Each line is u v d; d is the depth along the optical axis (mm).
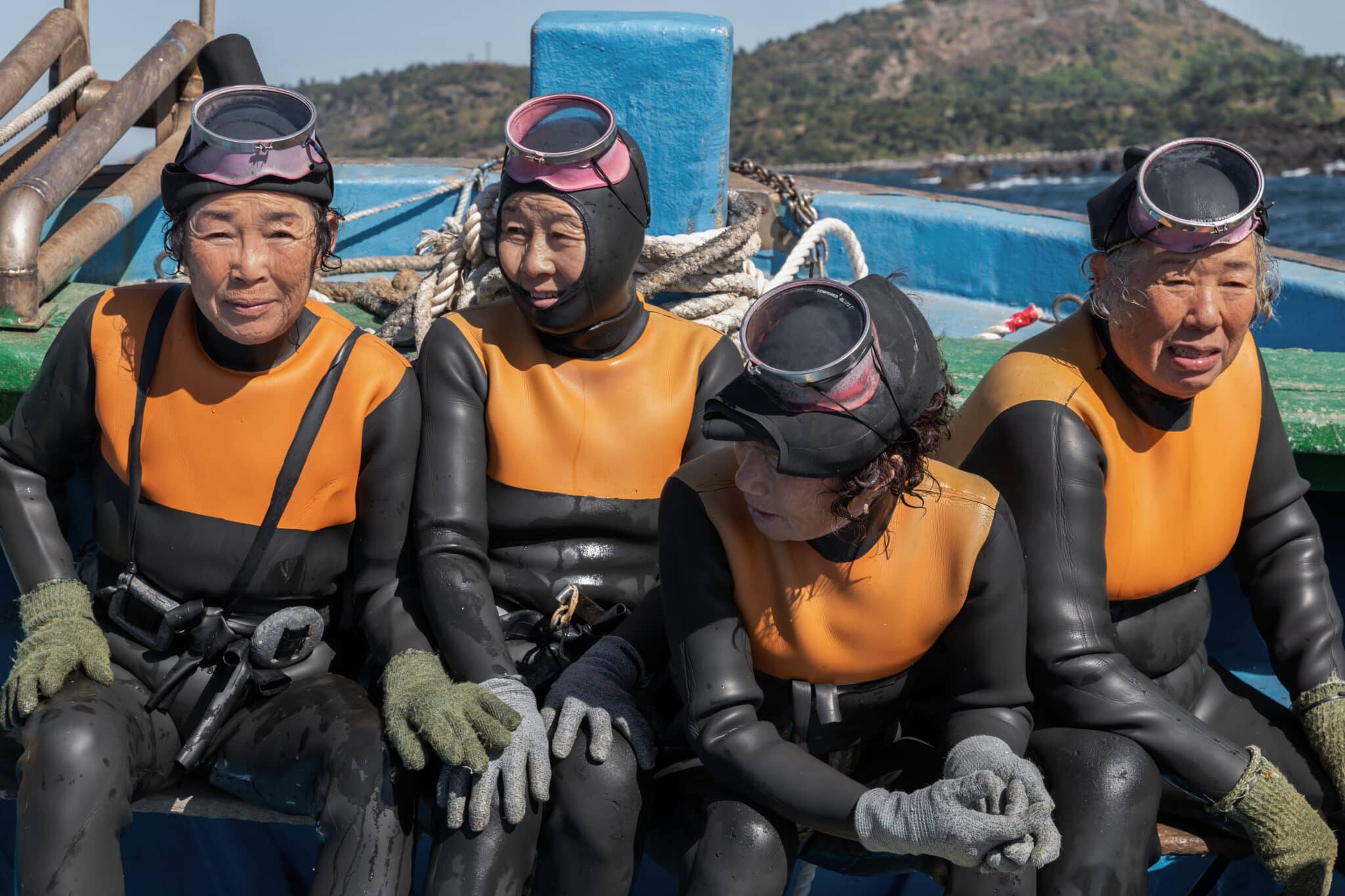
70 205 3979
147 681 2242
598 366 2395
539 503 2387
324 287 3828
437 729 1957
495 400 2367
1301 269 4305
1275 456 2402
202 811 2232
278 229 2076
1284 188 66625
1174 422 2270
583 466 2387
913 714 2234
